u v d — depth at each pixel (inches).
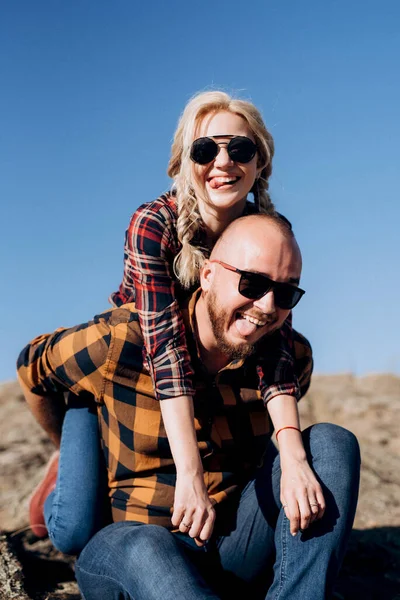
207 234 118.4
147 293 107.4
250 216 101.8
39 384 113.8
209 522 94.7
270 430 114.9
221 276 99.4
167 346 101.9
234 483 107.0
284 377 104.8
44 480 138.0
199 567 102.9
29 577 129.0
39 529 138.8
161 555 92.0
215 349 103.6
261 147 120.4
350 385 277.3
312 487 93.9
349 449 99.0
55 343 109.2
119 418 106.0
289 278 98.7
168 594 89.0
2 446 203.9
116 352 104.2
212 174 114.9
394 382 281.9
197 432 104.9
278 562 94.2
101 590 97.7
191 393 100.7
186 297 111.7
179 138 121.7
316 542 92.8
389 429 223.8
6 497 164.1
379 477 181.8
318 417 238.1
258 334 99.7
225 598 104.8
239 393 106.7
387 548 143.1
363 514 158.7
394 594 126.9
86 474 110.0
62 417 124.7
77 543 108.7
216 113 116.6
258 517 102.1
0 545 134.0
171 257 113.7
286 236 99.6
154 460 105.4
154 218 113.9
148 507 104.0
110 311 108.4
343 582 131.6
